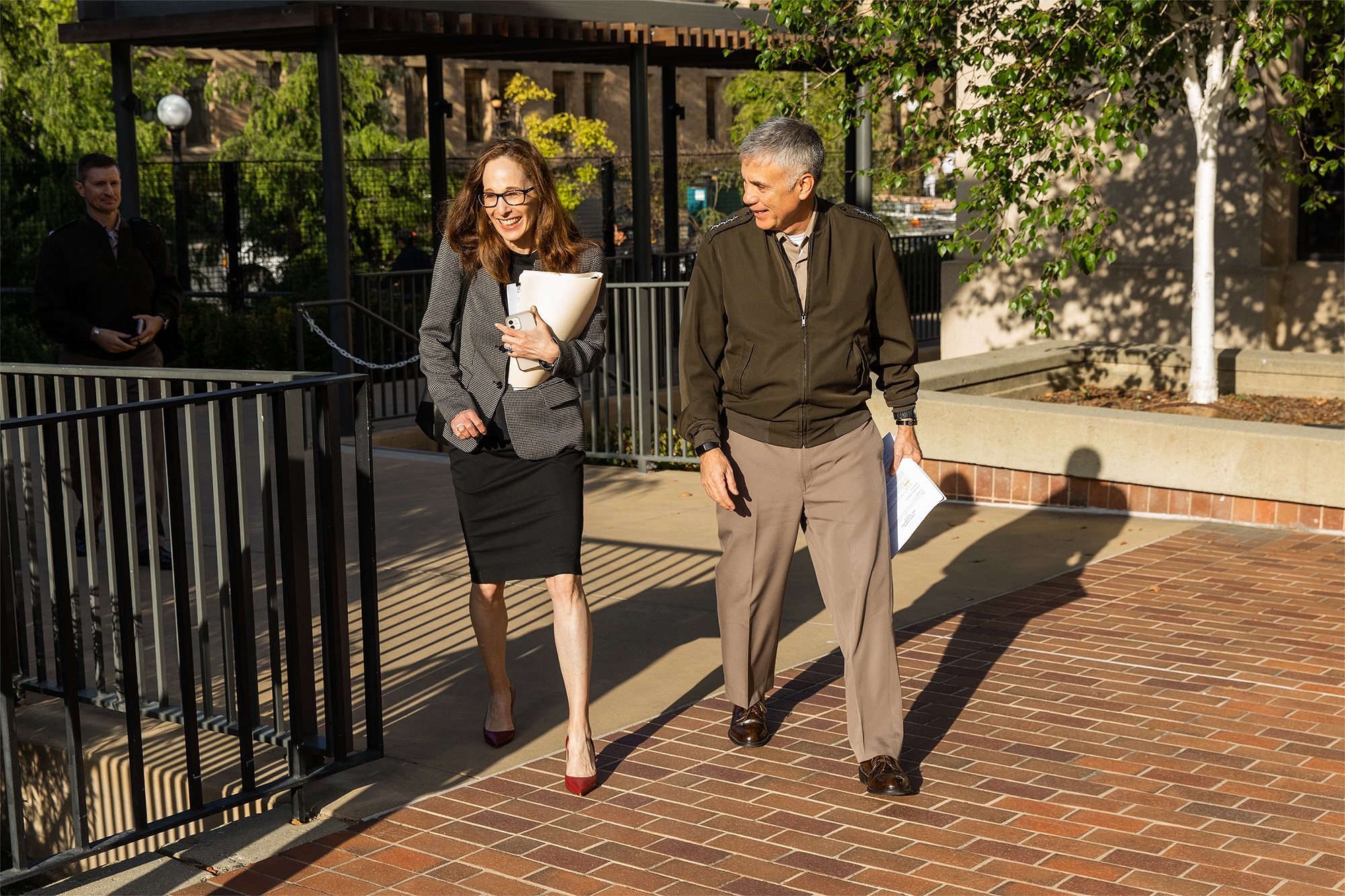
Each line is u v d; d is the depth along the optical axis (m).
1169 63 8.47
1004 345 11.45
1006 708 4.26
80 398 3.84
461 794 3.65
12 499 3.96
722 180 26.42
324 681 3.52
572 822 3.46
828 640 5.00
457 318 3.69
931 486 3.60
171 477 3.28
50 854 4.19
